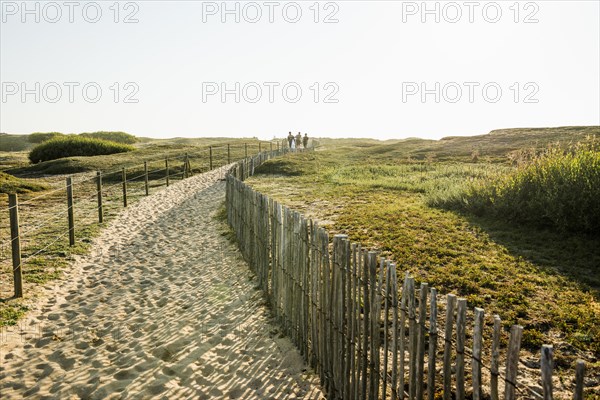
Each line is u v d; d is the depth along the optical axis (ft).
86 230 38.52
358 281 12.78
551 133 107.55
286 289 19.11
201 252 33.09
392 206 40.68
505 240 27.89
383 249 27.04
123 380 15.61
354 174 72.64
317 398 14.56
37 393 14.66
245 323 20.51
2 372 15.85
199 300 23.50
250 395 14.75
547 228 29.81
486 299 19.36
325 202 45.80
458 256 25.04
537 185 33.71
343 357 13.58
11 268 27.22
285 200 48.37
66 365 16.58
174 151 127.03
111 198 56.65
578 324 16.67
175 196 58.65
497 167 68.03
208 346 18.28
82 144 125.90
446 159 90.07
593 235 27.40
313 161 95.20
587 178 29.60
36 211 47.24
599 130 101.09
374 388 12.05
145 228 40.91
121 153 122.62
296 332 18.02
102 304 22.82
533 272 22.29
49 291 24.07
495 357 7.93
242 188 31.55
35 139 245.65
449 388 9.22
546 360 6.87
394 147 122.83
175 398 14.58
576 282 20.83
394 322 11.12
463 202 38.29
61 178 81.76
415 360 10.36
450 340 9.16
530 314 17.74
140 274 27.91
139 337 19.12
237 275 27.25
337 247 13.85
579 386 6.76
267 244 23.09
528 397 12.94
